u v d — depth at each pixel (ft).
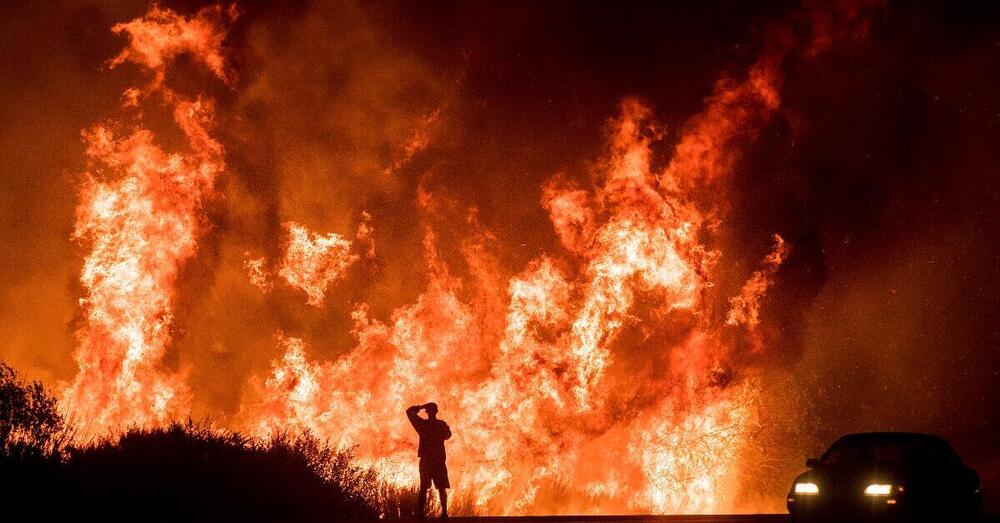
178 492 44.60
